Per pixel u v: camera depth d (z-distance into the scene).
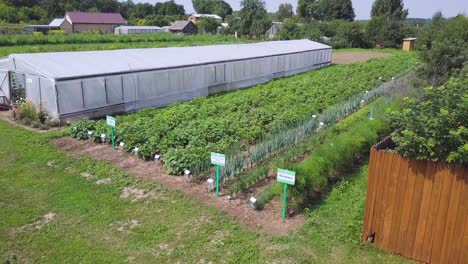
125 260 9.23
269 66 36.03
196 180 13.38
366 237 9.47
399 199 8.80
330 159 13.09
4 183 13.23
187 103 24.41
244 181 12.66
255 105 24.72
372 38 74.94
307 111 21.55
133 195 12.44
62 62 22.78
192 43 68.50
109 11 189.38
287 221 10.77
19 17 129.00
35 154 15.91
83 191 12.70
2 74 23.52
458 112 8.01
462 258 8.19
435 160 8.11
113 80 22.84
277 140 15.59
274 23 105.88
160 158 15.04
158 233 10.30
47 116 20.88
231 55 32.66
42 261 9.16
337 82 31.83
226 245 9.74
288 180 10.52
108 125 17.30
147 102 24.95
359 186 12.89
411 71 33.56
